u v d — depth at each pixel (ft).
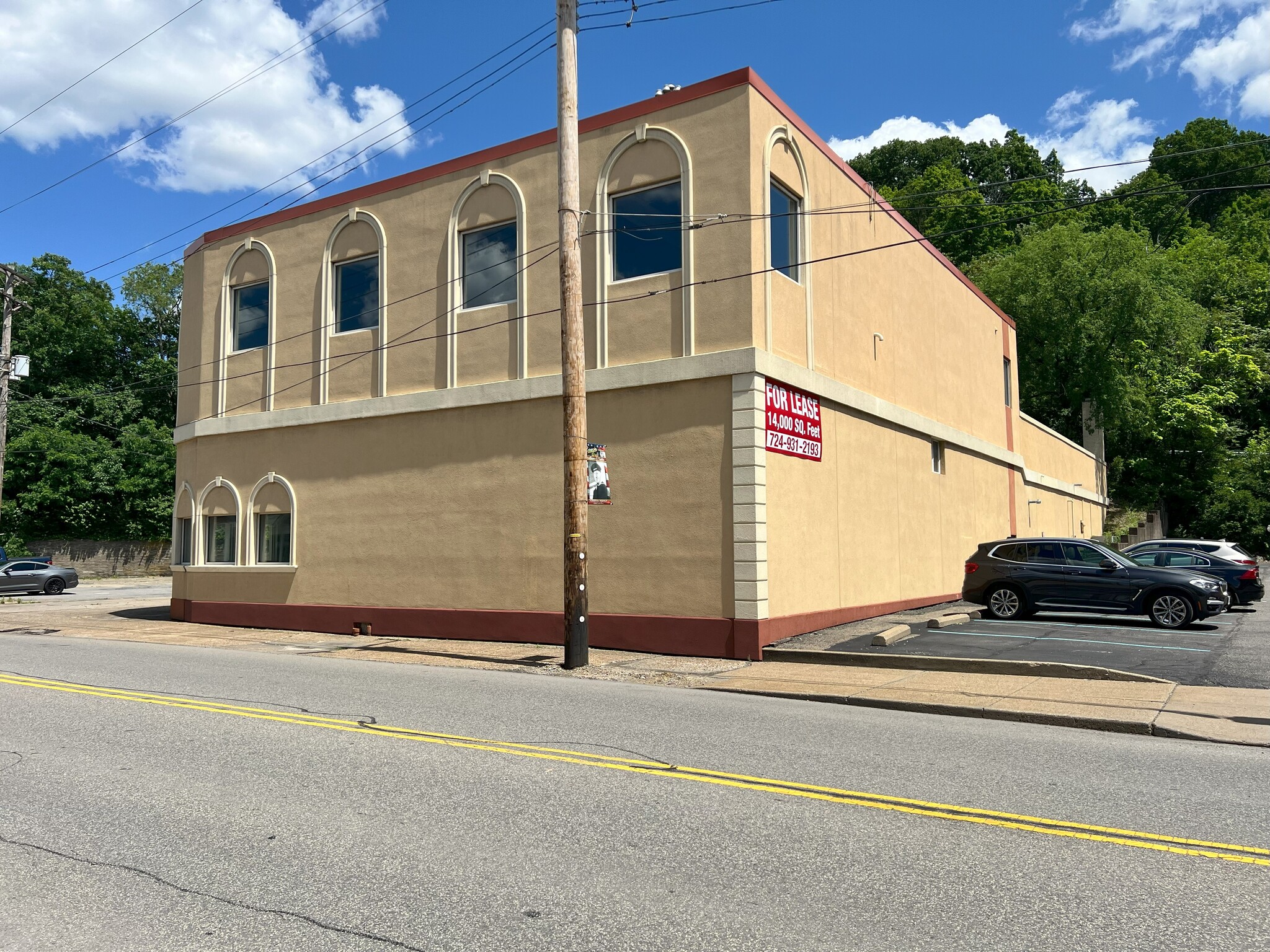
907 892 15.58
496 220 57.93
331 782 22.43
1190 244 186.50
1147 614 55.57
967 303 86.69
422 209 61.26
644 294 52.06
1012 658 43.83
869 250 57.77
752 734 28.66
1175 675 39.24
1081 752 26.58
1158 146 232.12
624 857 17.25
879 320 65.77
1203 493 148.77
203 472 71.61
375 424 62.18
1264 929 14.11
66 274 177.17
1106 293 136.77
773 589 49.14
